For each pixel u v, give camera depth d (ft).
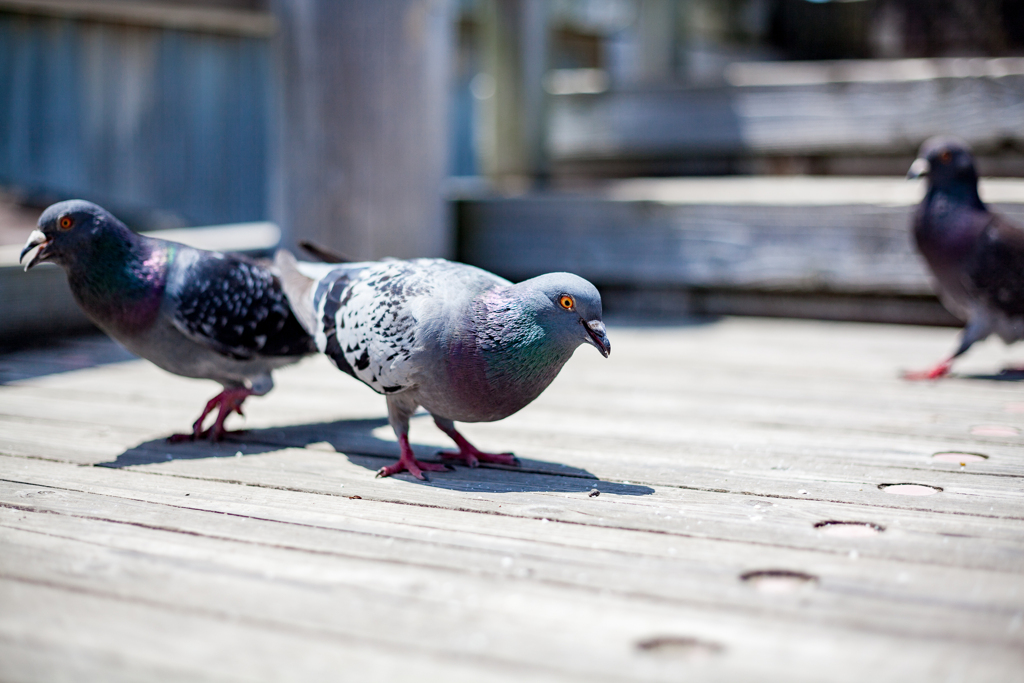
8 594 5.88
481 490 8.46
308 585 6.07
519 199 20.80
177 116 28.40
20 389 12.99
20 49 27.61
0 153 28.22
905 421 11.17
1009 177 20.12
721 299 19.72
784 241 18.85
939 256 14.06
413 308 8.54
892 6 24.79
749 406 12.05
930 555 6.68
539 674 4.91
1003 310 13.62
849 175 21.93
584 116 24.62
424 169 18.56
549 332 8.24
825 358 15.43
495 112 22.54
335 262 11.16
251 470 9.15
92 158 28.04
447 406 8.73
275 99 17.93
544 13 22.48
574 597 5.91
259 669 4.94
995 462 9.36
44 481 8.66
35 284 16.28
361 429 10.96
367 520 7.50
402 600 5.84
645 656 5.12
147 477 8.86
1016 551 6.77
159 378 13.83
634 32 26.30
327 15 17.20
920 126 20.74
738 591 6.01
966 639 5.33
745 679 4.87
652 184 22.68
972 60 21.65
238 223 30.35
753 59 27.81
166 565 6.41
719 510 7.80
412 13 17.79
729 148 22.95
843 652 5.17
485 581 6.17
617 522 7.47
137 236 10.19
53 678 4.84
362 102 17.52
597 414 11.68
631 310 20.44
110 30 27.32
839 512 7.74
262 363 10.64
